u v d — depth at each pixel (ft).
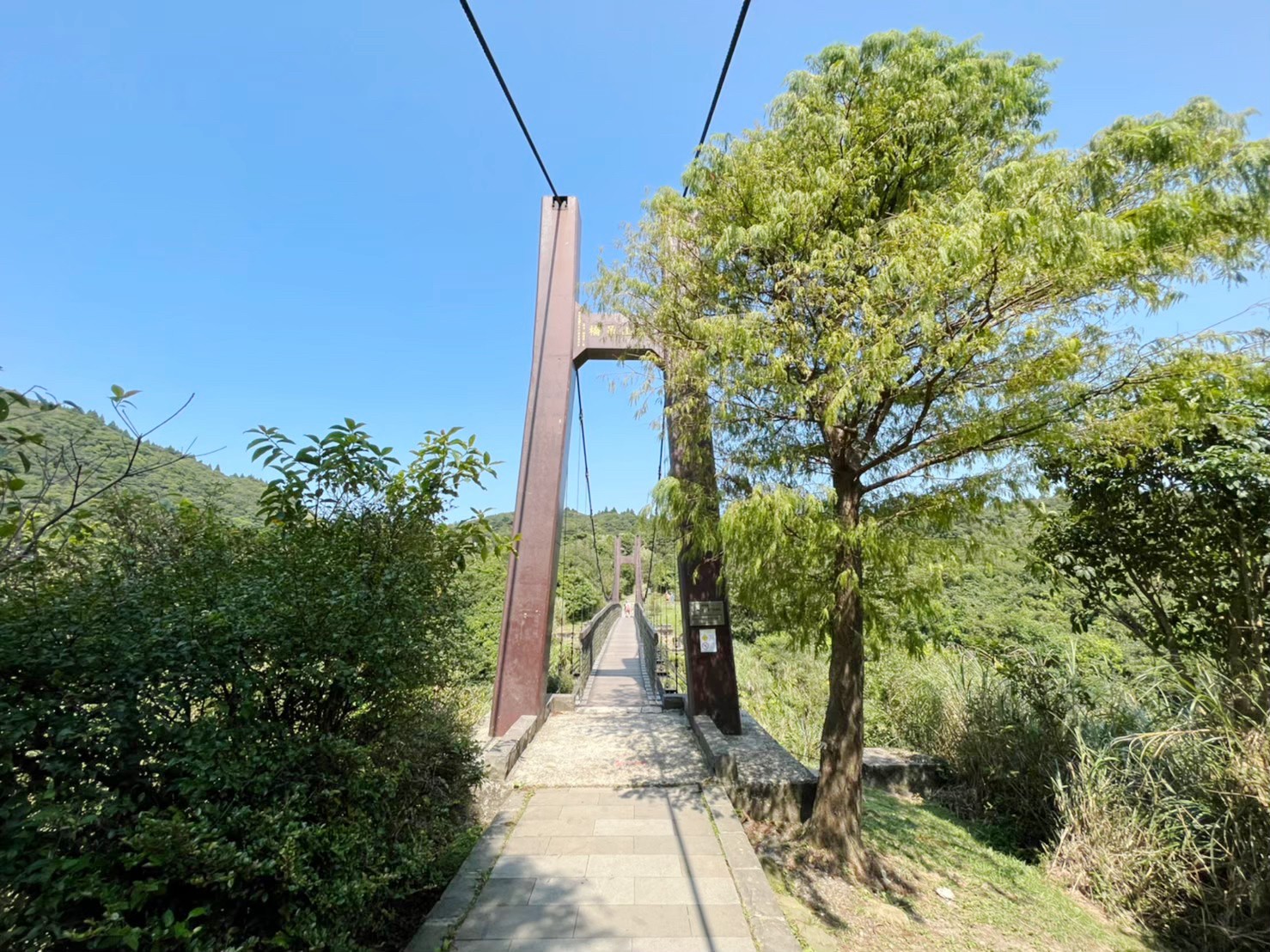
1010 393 9.79
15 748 4.54
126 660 5.21
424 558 8.88
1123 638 20.88
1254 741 11.21
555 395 23.56
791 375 11.12
